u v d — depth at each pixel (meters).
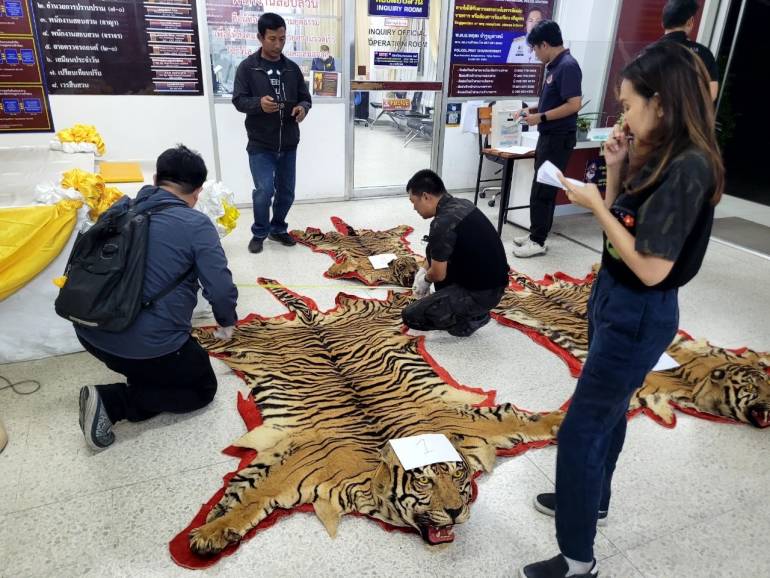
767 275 3.64
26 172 2.77
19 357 2.38
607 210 1.11
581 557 1.34
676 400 2.23
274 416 2.04
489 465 1.83
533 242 3.83
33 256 2.19
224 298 1.94
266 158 3.52
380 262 3.50
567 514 1.29
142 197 1.88
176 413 2.06
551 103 3.51
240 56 4.16
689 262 1.11
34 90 3.72
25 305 2.31
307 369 2.36
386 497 1.63
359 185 5.14
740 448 2.00
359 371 2.37
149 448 1.89
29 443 1.90
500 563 1.51
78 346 2.46
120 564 1.47
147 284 1.79
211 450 1.90
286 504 1.65
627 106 1.09
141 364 1.86
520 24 4.94
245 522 1.58
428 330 2.64
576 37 5.18
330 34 4.40
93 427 1.81
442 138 5.12
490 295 2.53
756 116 4.92
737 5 4.37
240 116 4.32
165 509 1.65
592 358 1.21
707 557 1.56
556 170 1.26
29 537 1.54
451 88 4.95
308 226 4.27
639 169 1.15
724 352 2.58
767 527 1.66
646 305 1.13
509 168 3.96
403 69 4.72
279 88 3.44
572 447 1.24
